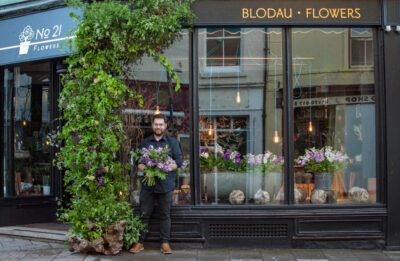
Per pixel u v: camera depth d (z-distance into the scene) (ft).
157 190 16.67
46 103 22.38
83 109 16.24
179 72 18.31
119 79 17.35
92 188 16.26
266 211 17.57
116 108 17.56
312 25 18.03
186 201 17.98
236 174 18.33
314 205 17.65
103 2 17.25
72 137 16.28
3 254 16.65
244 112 18.60
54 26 18.88
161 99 18.42
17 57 19.65
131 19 16.71
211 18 17.84
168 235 16.98
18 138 21.88
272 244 17.53
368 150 18.29
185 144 18.22
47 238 18.72
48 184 22.04
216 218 17.56
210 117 18.57
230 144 18.54
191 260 15.96
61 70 21.18
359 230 17.54
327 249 17.46
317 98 18.60
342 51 18.53
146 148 16.69
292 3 17.89
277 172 18.26
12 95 21.77
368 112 18.33
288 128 18.21
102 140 16.01
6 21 20.15
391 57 17.70
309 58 18.51
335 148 18.57
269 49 18.47
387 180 17.52
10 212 20.90
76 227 16.46
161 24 16.94
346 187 18.45
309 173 18.37
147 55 18.31
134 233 16.88
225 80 18.61
